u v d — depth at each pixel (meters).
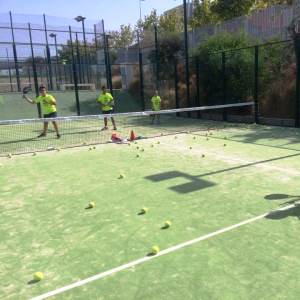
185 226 3.02
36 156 6.22
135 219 3.21
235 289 2.11
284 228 2.90
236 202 3.53
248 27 13.75
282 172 4.55
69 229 3.06
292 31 11.09
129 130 9.18
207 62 10.92
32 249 2.73
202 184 4.17
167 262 2.45
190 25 21.31
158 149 6.43
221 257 2.48
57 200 3.82
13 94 13.95
